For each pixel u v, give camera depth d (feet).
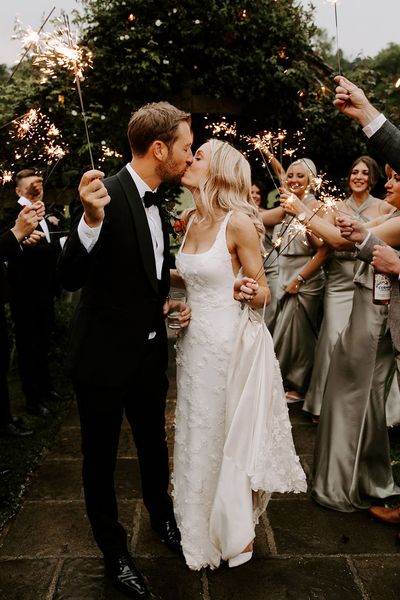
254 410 7.10
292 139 18.78
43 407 13.71
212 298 7.37
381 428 9.18
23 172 12.96
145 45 16.99
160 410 7.72
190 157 6.93
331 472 9.26
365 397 9.02
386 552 8.04
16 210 12.85
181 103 18.11
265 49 17.70
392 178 7.93
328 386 9.41
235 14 17.01
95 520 7.27
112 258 6.64
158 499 8.12
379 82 18.94
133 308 6.81
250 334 7.23
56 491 9.84
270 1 17.54
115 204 6.59
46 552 8.00
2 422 12.39
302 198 13.44
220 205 7.36
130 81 17.12
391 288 7.47
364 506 9.18
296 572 7.57
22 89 16.88
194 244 7.57
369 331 8.82
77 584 7.29
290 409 14.11
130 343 6.83
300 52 17.93
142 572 7.53
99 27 16.96
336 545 8.21
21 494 9.72
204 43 17.31
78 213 7.11
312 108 17.56
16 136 16.61
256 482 6.89
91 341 6.85
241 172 7.32
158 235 7.20
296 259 14.23
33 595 7.09
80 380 6.89
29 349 13.50
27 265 13.25
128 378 6.88
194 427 7.52
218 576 7.47
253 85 17.62
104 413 6.92
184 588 7.22
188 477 7.59
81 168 17.52
